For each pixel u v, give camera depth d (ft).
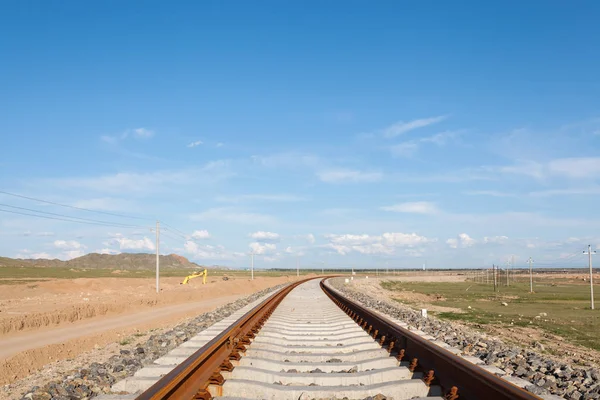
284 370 25.84
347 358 29.14
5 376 37.14
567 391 23.00
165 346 36.35
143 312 87.92
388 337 34.42
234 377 23.07
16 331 59.52
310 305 80.33
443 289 242.99
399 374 23.26
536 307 124.26
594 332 72.54
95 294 126.82
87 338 54.19
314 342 36.17
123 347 44.06
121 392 22.20
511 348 35.50
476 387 18.20
